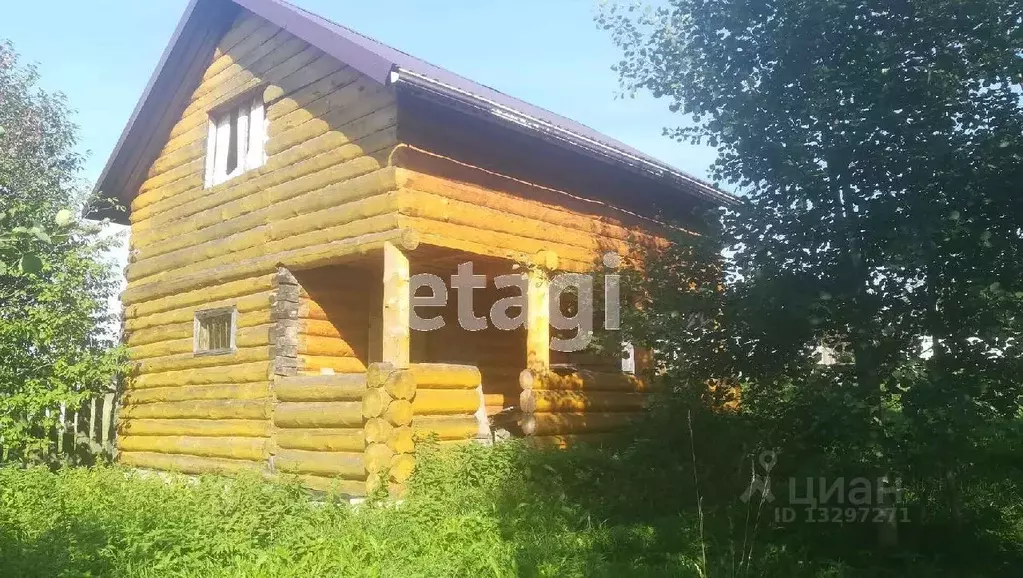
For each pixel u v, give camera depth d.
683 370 8.25
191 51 12.57
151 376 12.73
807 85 7.45
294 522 7.33
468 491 8.34
